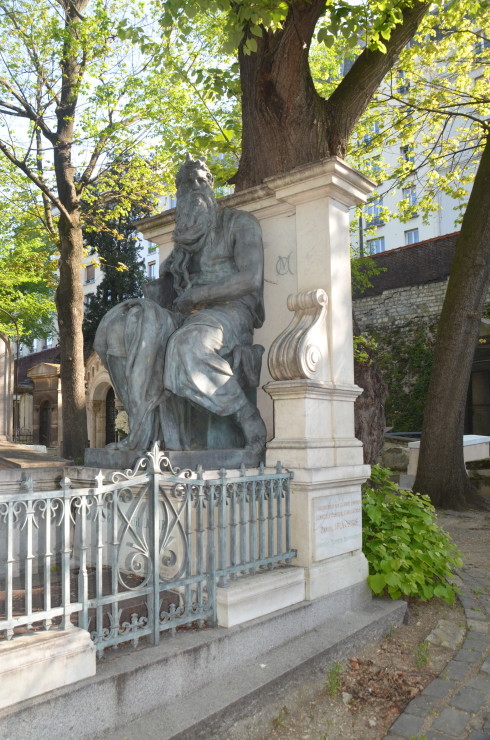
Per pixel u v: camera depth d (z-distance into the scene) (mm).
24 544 3748
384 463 13789
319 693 3303
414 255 19391
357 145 12969
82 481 3736
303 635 3664
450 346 10383
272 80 6098
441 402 10359
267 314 4691
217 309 4258
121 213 15086
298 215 4492
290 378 4039
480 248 10336
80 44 11750
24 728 2289
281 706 3113
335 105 6512
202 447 4180
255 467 3992
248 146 6500
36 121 12375
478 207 10359
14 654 2334
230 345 4129
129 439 3885
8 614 2406
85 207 16766
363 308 20297
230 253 4496
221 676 3066
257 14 4949
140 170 13977
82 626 2637
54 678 2428
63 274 12211
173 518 3062
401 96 13102
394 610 4262
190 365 3781
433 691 3350
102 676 2562
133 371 3891
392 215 13898
